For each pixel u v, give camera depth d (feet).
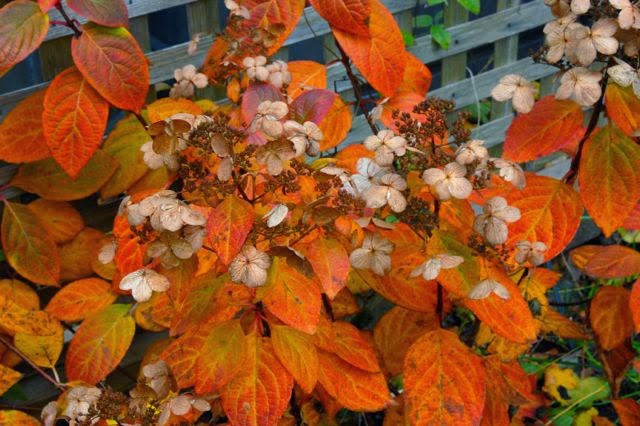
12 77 5.64
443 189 3.02
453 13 5.31
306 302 3.10
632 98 3.39
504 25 5.51
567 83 3.24
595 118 3.56
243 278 2.85
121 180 4.02
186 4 4.28
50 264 4.00
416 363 3.45
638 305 3.52
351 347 3.53
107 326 3.76
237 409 3.20
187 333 3.37
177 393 3.23
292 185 2.96
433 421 3.36
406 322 3.85
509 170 3.18
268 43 3.81
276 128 2.93
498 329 3.33
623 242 6.01
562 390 5.07
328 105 3.41
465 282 3.26
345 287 3.96
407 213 3.25
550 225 3.55
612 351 4.22
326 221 2.95
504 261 3.35
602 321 4.01
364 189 3.14
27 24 3.43
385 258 3.16
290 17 3.82
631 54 3.29
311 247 3.05
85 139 3.65
